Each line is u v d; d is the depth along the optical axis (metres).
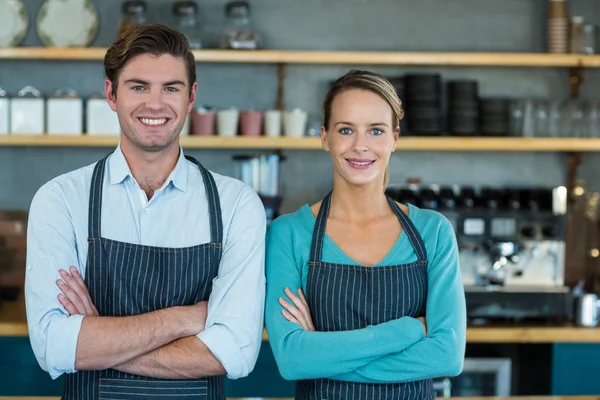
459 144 3.66
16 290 3.80
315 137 3.63
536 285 3.61
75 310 1.89
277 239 2.07
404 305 1.98
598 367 3.46
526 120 3.73
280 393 3.41
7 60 3.89
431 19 3.98
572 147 3.69
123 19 3.68
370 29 3.97
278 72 3.93
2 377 3.38
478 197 3.90
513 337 3.42
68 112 3.59
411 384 1.96
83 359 1.83
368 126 1.97
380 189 2.05
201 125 3.64
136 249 1.93
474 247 3.57
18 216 3.91
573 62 3.74
